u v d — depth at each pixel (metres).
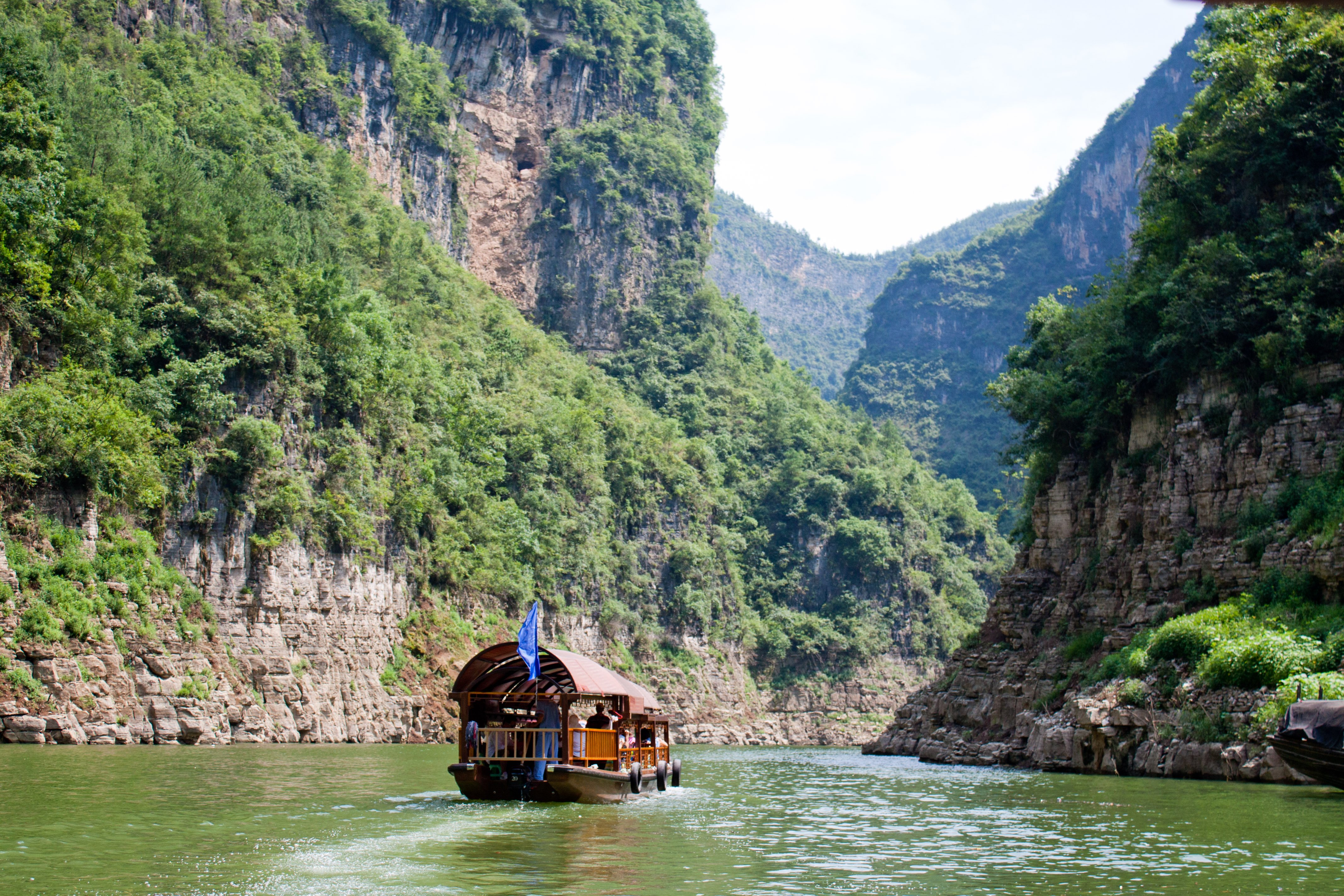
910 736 67.56
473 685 34.41
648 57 164.62
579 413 113.88
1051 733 46.66
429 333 105.25
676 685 116.25
